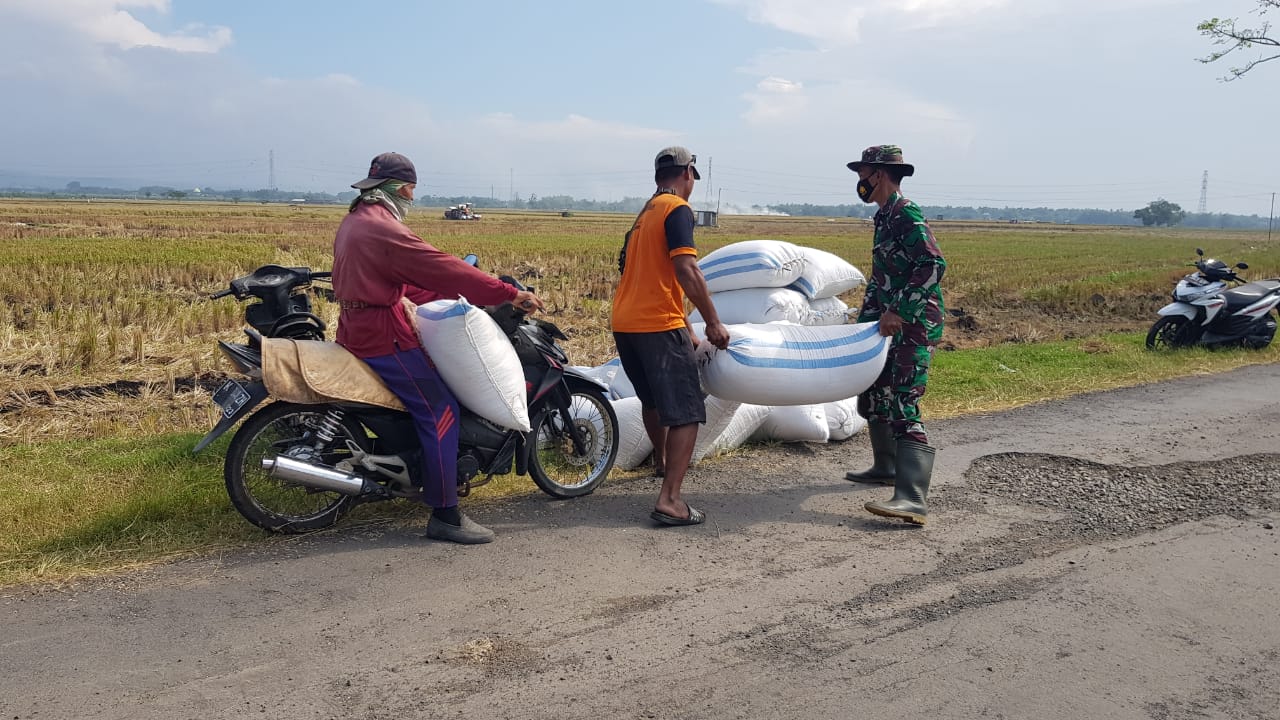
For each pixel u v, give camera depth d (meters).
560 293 17.45
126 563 4.01
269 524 4.36
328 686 3.01
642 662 3.22
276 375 4.14
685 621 3.56
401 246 4.29
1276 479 5.73
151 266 19.44
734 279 6.40
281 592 3.76
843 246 42.81
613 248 33.03
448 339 4.40
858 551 4.40
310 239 35.34
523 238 44.06
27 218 55.06
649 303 4.72
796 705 2.94
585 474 5.39
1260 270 27.86
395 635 3.39
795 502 5.21
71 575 3.86
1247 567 4.23
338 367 4.29
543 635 3.42
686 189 4.95
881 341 5.14
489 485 5.37
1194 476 5.79
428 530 4.45
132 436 6.59
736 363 5.07
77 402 7.81
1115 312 18.41
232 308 12.20
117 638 3.31
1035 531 4.73
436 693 2.98
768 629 3.51
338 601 3.69
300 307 4.77
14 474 5.26
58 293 14.23
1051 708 2.95
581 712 2.88
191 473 5.22
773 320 6.31
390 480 4.54
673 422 4.69
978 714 2.90
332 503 4.61
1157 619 3.65
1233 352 11.34
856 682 3.10
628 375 5.23
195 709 2.85
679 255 4.62
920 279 4.91
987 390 8.61
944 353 11.08
